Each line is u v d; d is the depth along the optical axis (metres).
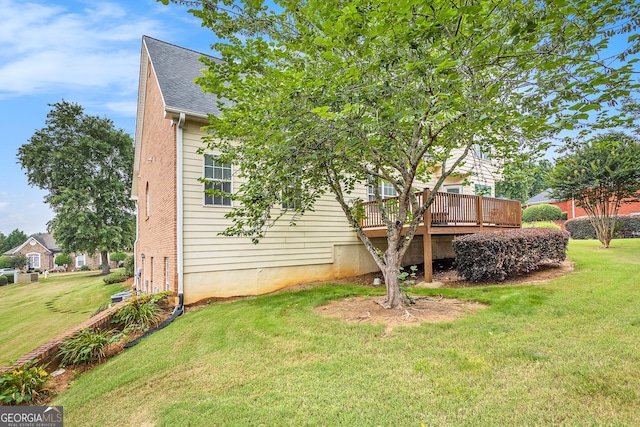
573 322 4.26
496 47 3.30
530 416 2.54
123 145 28.06
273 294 8.04
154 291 10.34
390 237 5.82
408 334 4.36
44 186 26.02
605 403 2.61
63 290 18.66
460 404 2.77
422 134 5.33
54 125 25.67
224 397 3.29
